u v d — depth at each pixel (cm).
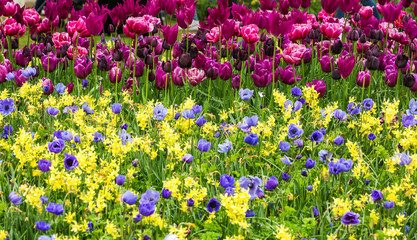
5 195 318
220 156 387
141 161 370
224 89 515
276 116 455
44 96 486
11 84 538
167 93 525
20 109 477
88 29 500
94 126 423
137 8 550
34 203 275
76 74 502
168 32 486
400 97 532
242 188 264
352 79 549
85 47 588
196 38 586
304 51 503
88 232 277
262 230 288
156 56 554
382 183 362
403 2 592
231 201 258
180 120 404
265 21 552
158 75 498
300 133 346
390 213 311
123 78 567
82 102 435
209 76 471
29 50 541
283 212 297
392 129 444
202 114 476
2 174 327
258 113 477
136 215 250
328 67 534
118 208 289
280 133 421
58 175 288
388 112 411
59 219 280
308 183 344
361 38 564
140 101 507
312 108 454
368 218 289
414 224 299
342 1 564
